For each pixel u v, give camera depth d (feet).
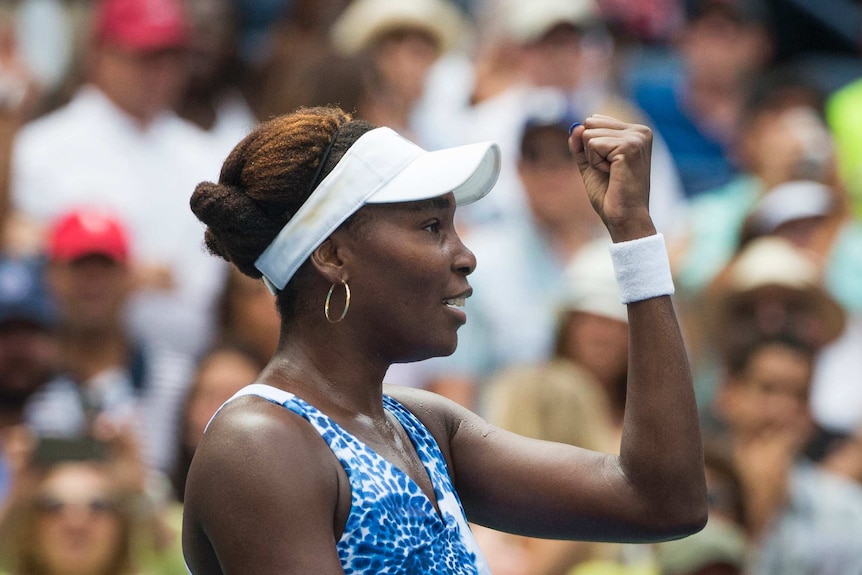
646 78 84.07
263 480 22.57
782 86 76.79
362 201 23.94
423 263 24.13
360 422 24.38
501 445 26.71
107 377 54.70
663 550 49.62
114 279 55.16
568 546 49.65
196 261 63.52
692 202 78.64
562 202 62.44
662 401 24.95
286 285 24.70
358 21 70.38
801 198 71.20
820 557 53.72
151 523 47.75
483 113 71.77
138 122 63.52
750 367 57.21
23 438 49.14
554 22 72.38
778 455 55.72
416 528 23.48
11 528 46.16
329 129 24.39
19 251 58.65
